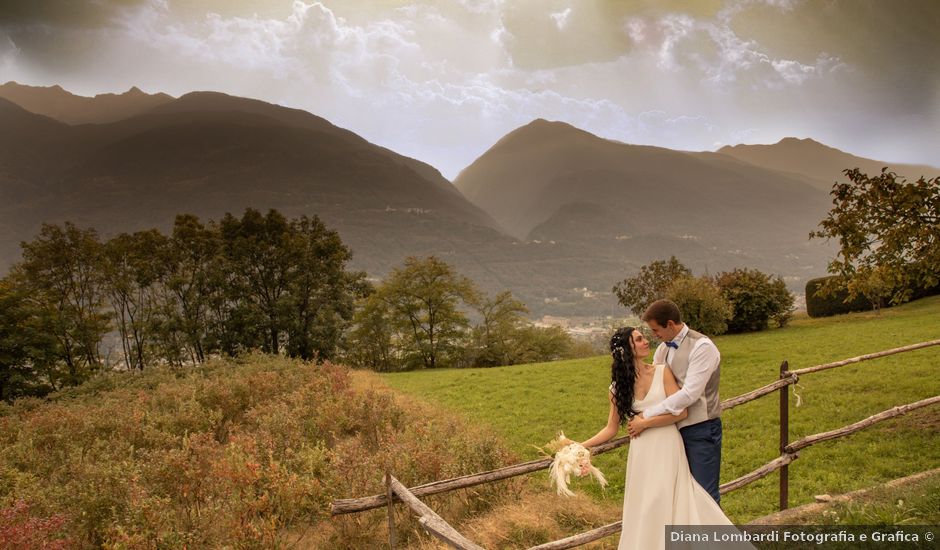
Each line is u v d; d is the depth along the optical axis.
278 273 61.78
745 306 32.19
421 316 64.69
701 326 24.92
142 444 13.41
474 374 29.39
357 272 69.00
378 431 13.54
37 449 13.86
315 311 60.22
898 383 14.09
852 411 12.42
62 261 54.69
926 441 9.61
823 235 11.59
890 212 10.78
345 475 9.15
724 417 13.74
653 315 4.05
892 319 28.62
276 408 14.88
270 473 8.55
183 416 14.68
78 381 48.47
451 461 9.21
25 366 43.78
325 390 18.19
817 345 23.00
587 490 10.02
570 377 24.25
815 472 9.18
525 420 17.02
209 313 60.44
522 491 8.72
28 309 45.03
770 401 14.49
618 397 4.12
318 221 62.88
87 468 9.68
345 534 7.98
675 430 3.95
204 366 28.20
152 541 7.05
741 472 9.98
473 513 8.30
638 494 3.93
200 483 9.11
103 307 57.12
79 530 7.90
